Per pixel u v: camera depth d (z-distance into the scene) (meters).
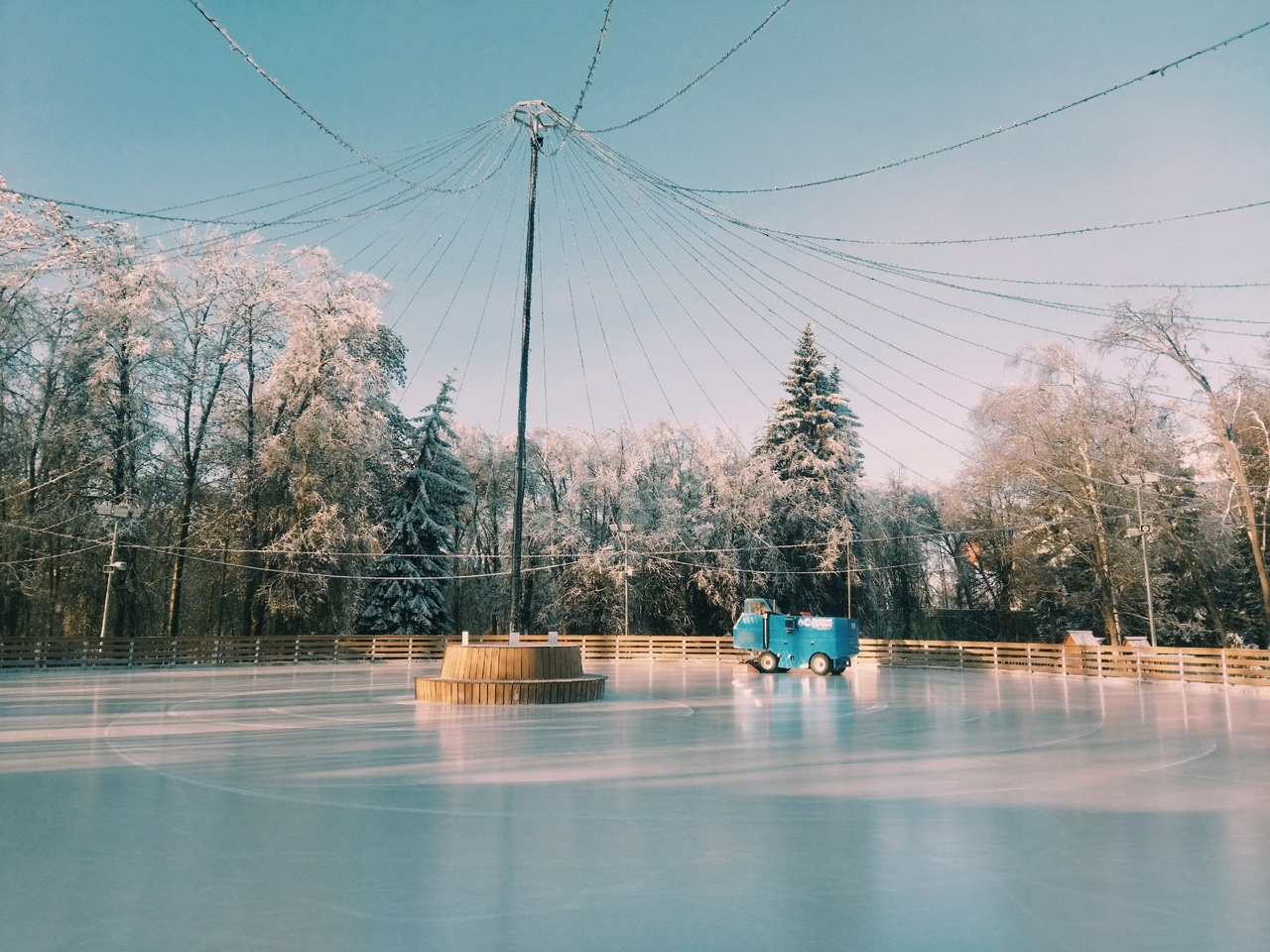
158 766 11.70
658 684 29.81
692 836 7.79
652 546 48.19
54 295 36.47
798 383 51.88
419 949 5.05
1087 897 6.03
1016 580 50.25
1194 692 28.27
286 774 11.02
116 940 5.18
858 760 12.51
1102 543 42.66
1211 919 5.59
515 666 21.66
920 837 7.77
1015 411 42.31
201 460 42.53
